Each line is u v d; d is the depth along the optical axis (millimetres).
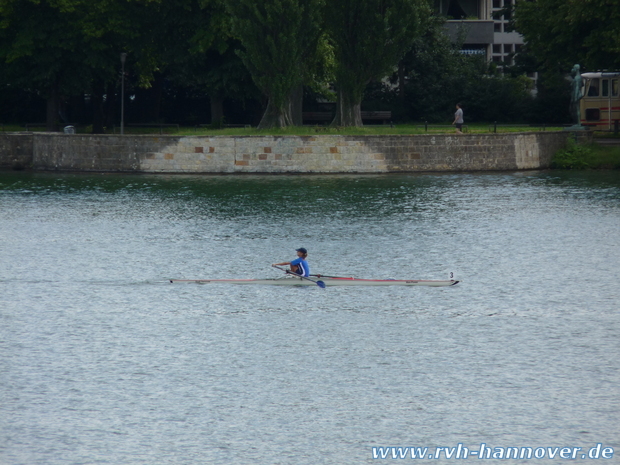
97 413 77500
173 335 98688
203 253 138750
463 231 156125
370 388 83188
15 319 104375
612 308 109000
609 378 85312
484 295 115125
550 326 101750
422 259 135125
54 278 123875
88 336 98062
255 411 78125
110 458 69750
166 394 81625
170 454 70375
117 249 141875
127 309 108875
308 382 84625
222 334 99062
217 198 189875
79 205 183125
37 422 75688
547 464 69625
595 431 74375
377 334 98938
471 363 89625
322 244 144625
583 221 165500
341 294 115938
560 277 124562
